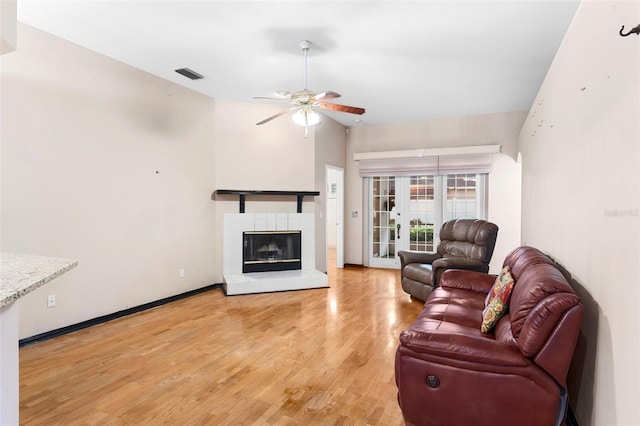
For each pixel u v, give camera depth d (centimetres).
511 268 268
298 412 219
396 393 241
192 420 210
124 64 399
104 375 262
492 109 590
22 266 168
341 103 555
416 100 540
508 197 606
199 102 501
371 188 719
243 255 550
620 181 146
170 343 323
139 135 419
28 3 280
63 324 345
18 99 313
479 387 182
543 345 172
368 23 306
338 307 437
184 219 481
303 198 596
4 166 306
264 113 564
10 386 136
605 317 162
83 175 363
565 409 174
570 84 229
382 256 715
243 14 293
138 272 419
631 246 135
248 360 289
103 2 277
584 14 201
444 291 330
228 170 538
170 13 293
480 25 309
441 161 641
